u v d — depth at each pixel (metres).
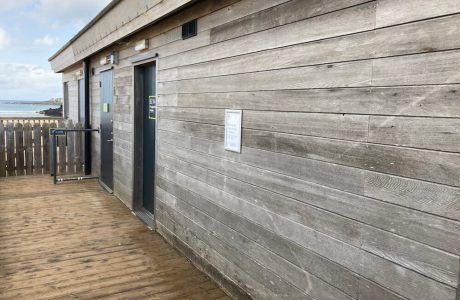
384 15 1.72
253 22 2.65
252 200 2.76
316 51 2.12
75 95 9.84
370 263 1.84
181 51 3.77
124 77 5.57
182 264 3.73
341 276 2.01
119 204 5.86
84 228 4.71
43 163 8.22
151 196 5.11
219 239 3.24
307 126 2.20
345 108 1.94
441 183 1.52
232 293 3.09
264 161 2.60
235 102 2.90
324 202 2.11
